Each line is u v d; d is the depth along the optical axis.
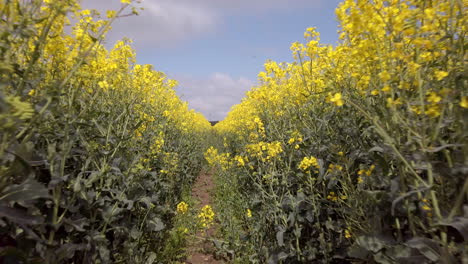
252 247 4.11
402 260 1.67
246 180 5.84
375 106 2.01
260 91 4.86
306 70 3.86
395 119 1.73
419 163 1.68
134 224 3.25
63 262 2.31
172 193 6.04
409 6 1.76
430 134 1.62
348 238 2.55
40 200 2.11
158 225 3.66
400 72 1.68
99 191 2.73
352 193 2.46
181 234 4.64
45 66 2.07
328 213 2.91
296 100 4.02
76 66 1.82
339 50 2.27
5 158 1.52
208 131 20.94
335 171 2.61
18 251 1.53
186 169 7.99
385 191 1.88
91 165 2.86
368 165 2.46
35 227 1.90
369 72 1.90
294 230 3.15
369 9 1.67
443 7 1.63
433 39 1.73
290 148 3.76
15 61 1.78
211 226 5.80
